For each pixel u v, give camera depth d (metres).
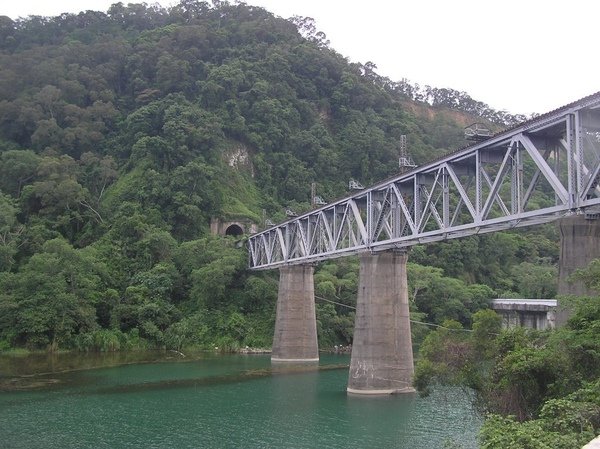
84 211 90.19
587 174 23.61
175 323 76.00
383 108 135.00
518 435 15.95
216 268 77.88
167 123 99.25
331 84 131.12
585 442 15.27
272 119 114.12
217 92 111.44
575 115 23.53
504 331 26.33
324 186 112.00
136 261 83.00
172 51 123.25
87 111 109.00
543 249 109.31
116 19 147.38
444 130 144.38
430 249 102.25
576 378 21.27
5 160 94.31
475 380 26.44
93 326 70.25
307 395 44.56
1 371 53.25
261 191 108.12
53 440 31.25
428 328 77.31
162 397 43.06
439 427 34.62
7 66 114.69
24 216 87.88
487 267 101.81
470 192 92.12
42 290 67.25
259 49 127.19
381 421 36.09
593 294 23.44
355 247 45.97
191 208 89.62
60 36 138.25
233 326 76.50
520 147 27.44
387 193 42.00
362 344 45.16
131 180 95.44
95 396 42.91
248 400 42.53
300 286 67.31
